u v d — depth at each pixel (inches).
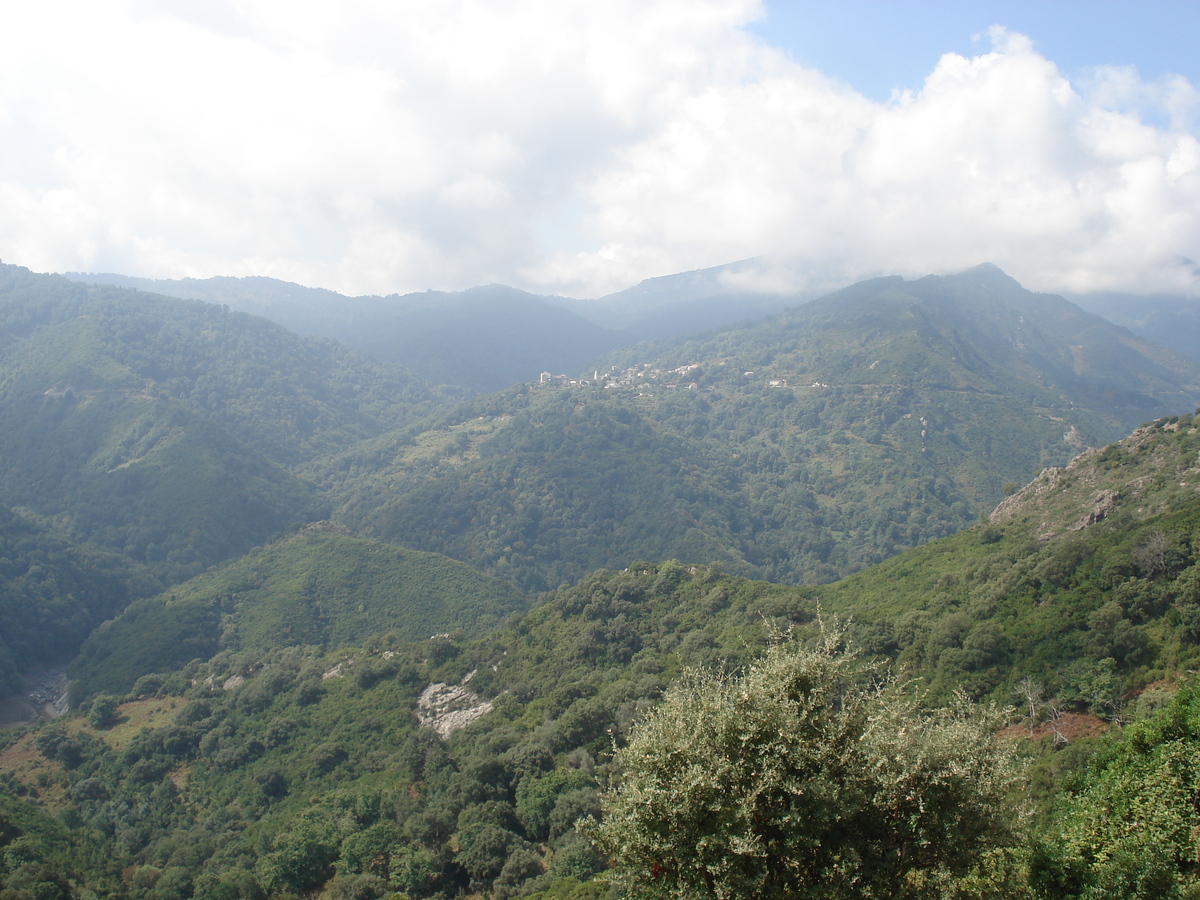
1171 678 1411.2
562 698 2348.7
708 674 508.1
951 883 441.7
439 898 1588.3
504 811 1812.3
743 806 415.2
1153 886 522.3
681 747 441.7
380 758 2433.6
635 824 440.8
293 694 2930.6
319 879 1763.0
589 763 1877.5
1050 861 564.7
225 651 4018.2
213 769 2618.1
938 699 1674.5
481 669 2861.7
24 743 3078.2
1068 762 1125.7
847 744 445.4
